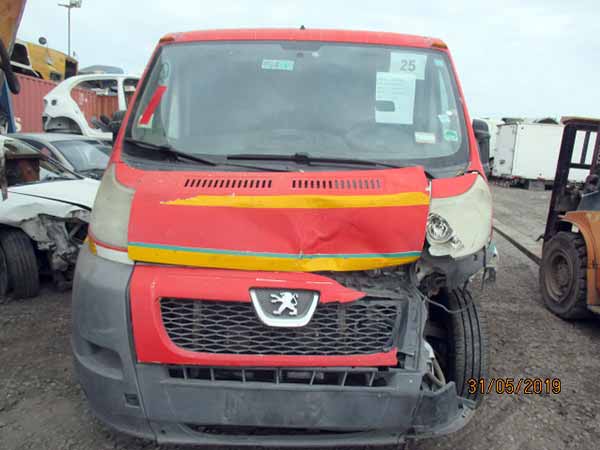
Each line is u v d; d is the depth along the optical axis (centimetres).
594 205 596
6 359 447
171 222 265
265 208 265
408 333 268
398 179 284
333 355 260
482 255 288
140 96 362
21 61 1560
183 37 388
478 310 338
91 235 289
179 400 260
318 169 315
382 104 353
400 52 376
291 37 381
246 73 363
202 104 350
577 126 651
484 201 303
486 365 331
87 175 830
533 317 601
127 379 262
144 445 330
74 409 371
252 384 258
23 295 589
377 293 266
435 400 267
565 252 589
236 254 260
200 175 288
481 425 370
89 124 1310
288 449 315
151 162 322
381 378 267
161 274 260
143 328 255
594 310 537
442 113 354
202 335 258
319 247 264
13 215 568
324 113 346
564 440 355
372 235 267
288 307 256
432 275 290
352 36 384
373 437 273
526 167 2506
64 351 463
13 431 343
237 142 332
